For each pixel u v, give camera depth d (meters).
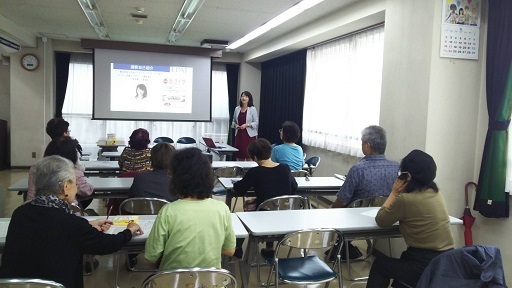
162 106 7.31
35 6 4.99
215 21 5.49
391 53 3.59
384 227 2.36
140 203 2.65
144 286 1.63
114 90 7.06
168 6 4.78
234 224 2.37
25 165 7.82
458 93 3.15
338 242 2.33
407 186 2.26
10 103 7.75
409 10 3.35
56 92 8.09
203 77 7.49
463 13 3.11
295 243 2.19
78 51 7.95
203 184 1.78
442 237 2.19
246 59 8.41
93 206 5.09
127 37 7.11
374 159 3.02
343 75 5.36
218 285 1.69
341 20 4.60
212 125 8.98
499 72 2.80
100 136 8.37
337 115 5.51
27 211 1.60
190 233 1.72
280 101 7.46
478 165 3.18
